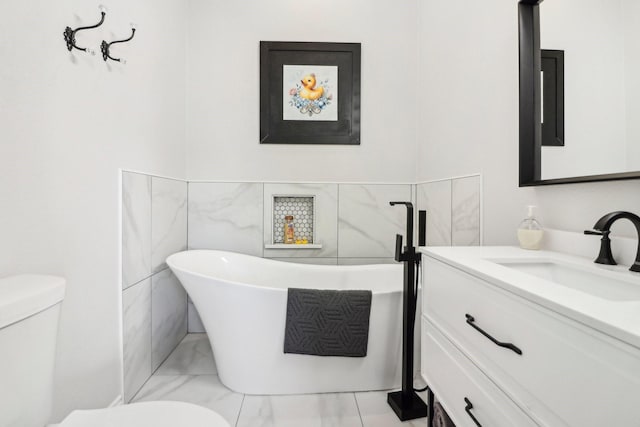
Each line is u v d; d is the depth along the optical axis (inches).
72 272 50.1
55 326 36.1
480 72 66.7
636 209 36.7
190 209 98.8
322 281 89.8
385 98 100.8
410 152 101.4
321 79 99.3
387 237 101.3
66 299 48.9
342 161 100.7
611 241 37.8
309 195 100.2
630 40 36.4
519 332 27.9
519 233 48.8
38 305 33.3
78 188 51.4
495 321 31.3
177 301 91.3
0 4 38.0
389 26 100.3
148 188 74.4
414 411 59.9
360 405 63.8
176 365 79.9
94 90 55.3
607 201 40.1
